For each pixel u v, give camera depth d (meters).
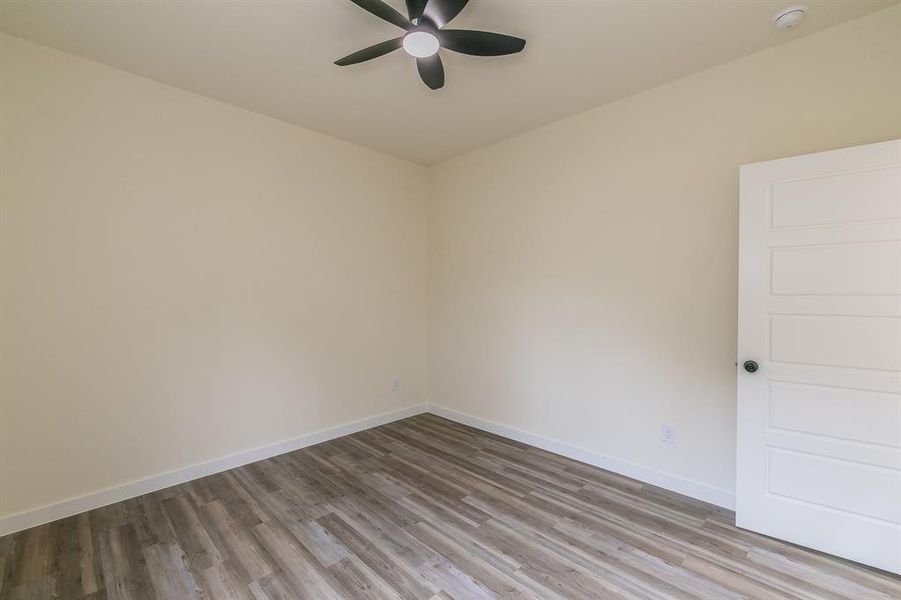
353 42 2.32
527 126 3.44
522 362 3.63
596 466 3.13
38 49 2.33
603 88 2.81
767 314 2.22
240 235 3.13
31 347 2.33
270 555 2.09
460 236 4.16
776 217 2.19
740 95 2.45
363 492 2.74
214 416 3.02
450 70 2.58
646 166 2.84
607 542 2.19
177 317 2.85
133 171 2.66
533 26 2.17
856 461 2.00
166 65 2.54
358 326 3.91
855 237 2.00
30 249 2.32
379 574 1.95
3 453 2.26
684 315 2.69
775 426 2.20
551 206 3.39
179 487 2.80
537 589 1.85
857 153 1.99
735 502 2.47
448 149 3.99
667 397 2.77
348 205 3.81
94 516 2.44
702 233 2.61
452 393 4.29
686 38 2.26
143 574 1.96
